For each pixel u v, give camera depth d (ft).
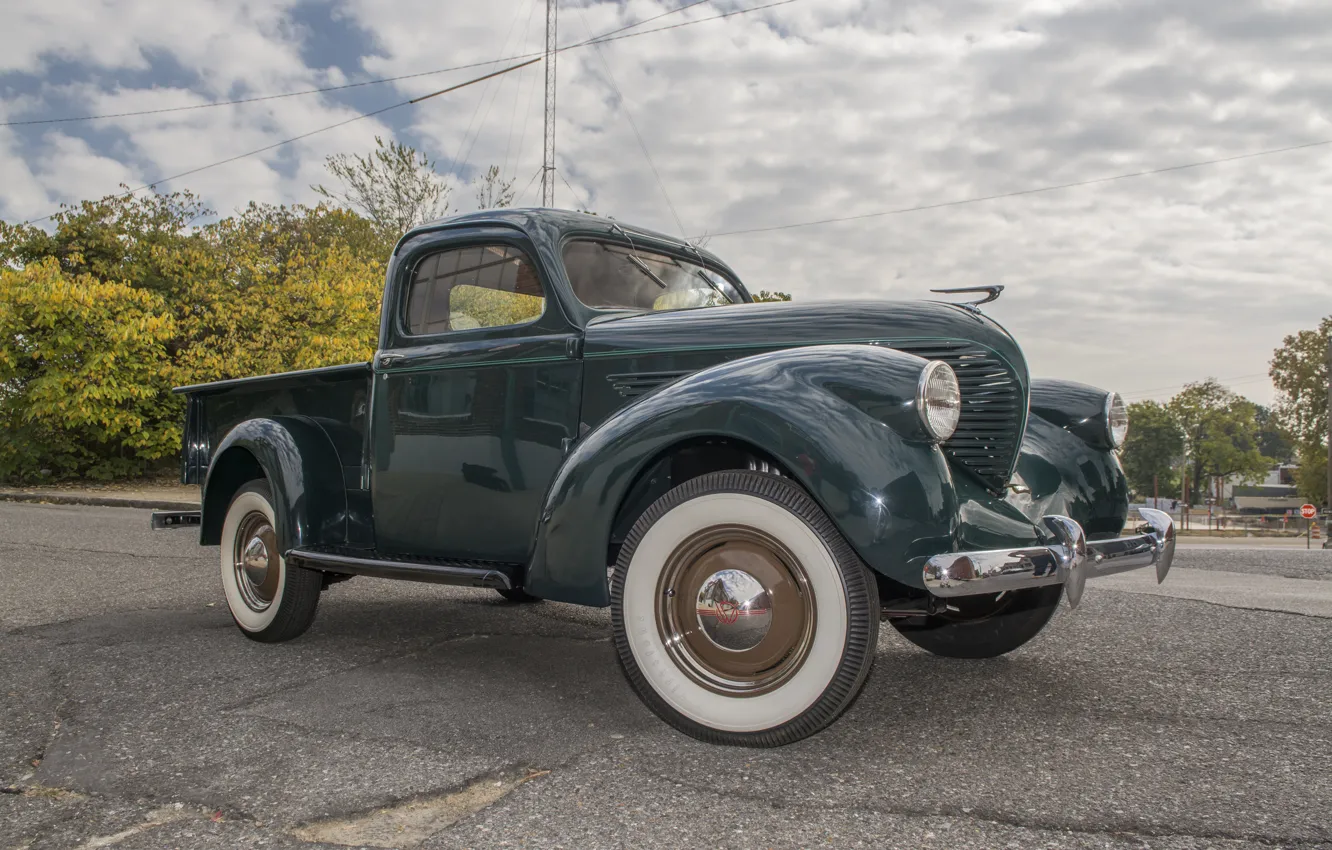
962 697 9.67
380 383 11.80
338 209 79.97
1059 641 12.38
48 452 53.62
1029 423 11.21
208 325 57.36
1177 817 6.39
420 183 75.87
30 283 50.11
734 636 8.10
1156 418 284.20
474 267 11.37
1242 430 279.49
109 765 7.77
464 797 7.00
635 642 8.50
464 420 10.87
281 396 13.38
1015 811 6.53
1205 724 8.61
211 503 13.56
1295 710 9.02
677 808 6.68
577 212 11.71
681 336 9.68
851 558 7.68
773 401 7.92
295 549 11.75
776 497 7.91
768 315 9.64
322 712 9.26
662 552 8.42
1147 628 13.10
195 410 14.56
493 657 11.85
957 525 7.63
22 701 9.78
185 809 6.82
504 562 10.69
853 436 7.65
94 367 50.75
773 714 7.86
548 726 8.73
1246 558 24.84
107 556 22.76
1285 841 5.99
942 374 7.82
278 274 60.44
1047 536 8.46
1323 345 174.09
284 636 12.60
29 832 6.47
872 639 7.66
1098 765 7.49
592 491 8.77
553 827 6.38
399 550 11.69
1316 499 177.58
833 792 6.95
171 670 11.11
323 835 6.33
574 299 10.59
